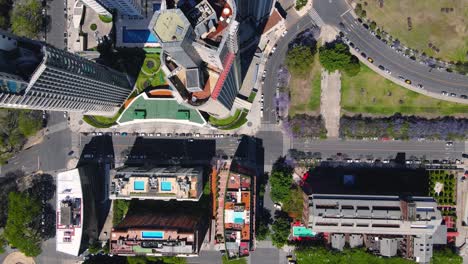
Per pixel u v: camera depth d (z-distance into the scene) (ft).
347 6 618.44
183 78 423.64
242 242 574.97
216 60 391.45
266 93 630.33
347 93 622.13
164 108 618.03
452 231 612.29
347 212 554.05
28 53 387.96
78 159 654.12
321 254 612.70
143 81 635.66
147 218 594.24
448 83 609.42
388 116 618.85
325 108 625.41
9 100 388.78
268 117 631.15
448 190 611.47
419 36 611.06
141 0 632.38
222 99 466.70
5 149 647.97
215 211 634.02
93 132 652.48
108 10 621.31
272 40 627.05
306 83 627.87
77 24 635.66
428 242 564.30
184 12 380.78
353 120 614.75
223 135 638.12
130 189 558.97
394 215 549.95
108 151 652.07
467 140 608.19
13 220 608.60
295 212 629.10
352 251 607.78
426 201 549.13
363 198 565.94
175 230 549.13
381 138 618.85
